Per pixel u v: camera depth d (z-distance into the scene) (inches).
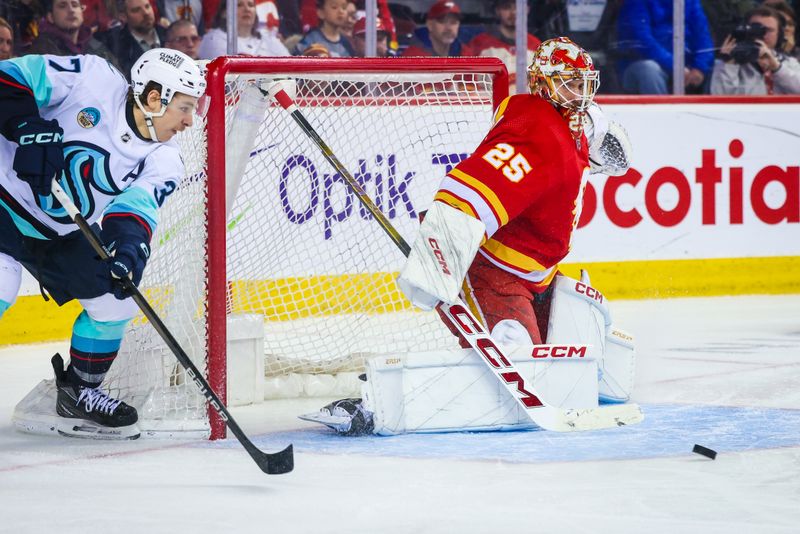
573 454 386.3
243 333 506.6
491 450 394.0
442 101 604.7
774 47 972.6
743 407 480.4
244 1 850.8
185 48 839.7
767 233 949.2
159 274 475.2
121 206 403.2
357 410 425.7
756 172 944.3
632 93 948.0
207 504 323.6
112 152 404.5
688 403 491.5
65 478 360.5
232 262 581.0
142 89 400.8
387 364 420.8
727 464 370.0
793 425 438.6
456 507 316.8
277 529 295.7
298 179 600.1
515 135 429.1
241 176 490.0
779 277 954.7
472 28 911.7
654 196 916.0
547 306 467.8
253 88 470.9
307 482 348.8
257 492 337.4
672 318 804.0
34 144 377.1
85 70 402.3
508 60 917.8
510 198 420.2
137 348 470.3
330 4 875.4
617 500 323.0
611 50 945.5
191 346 437.1
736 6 964.6
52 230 414.6
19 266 416.8
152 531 296.0
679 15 938.7
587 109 474.9
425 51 911.7
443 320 452.8
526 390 419.8
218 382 422.3
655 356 638.5
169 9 828.6
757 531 291.6
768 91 978.7
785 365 604.4
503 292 446.0
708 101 927.0
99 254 387.9
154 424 424.2
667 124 916.6
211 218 418.3
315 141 461.1
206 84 417.4
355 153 626.5
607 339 484.7
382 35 894.4
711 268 936.9
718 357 633.6
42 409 444.8
